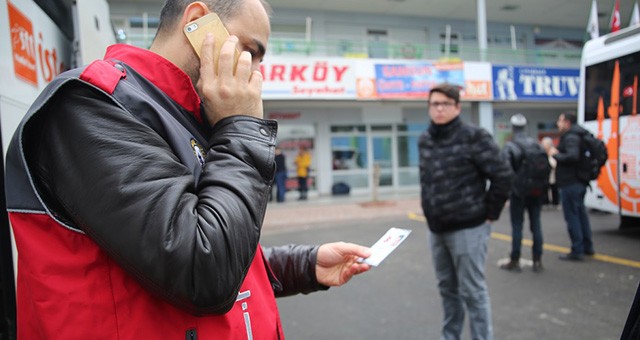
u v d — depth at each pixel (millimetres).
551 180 9805
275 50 11867
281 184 13305
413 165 15438
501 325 3414
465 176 2789
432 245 3016
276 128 912
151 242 687
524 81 14062
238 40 910
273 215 10633
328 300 4238
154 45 973
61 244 740
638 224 6340
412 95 12914
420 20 16688
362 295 4348
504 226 7977
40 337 767
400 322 3594
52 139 733
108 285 739
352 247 1291
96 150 709
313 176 14375
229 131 842
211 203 757
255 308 927
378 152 15055
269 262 1323
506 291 4230
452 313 2949
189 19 911
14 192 749
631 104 6094
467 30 17344
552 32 18641
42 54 1398
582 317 3502
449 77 13227
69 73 776
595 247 5871
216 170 805
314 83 12070
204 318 808
